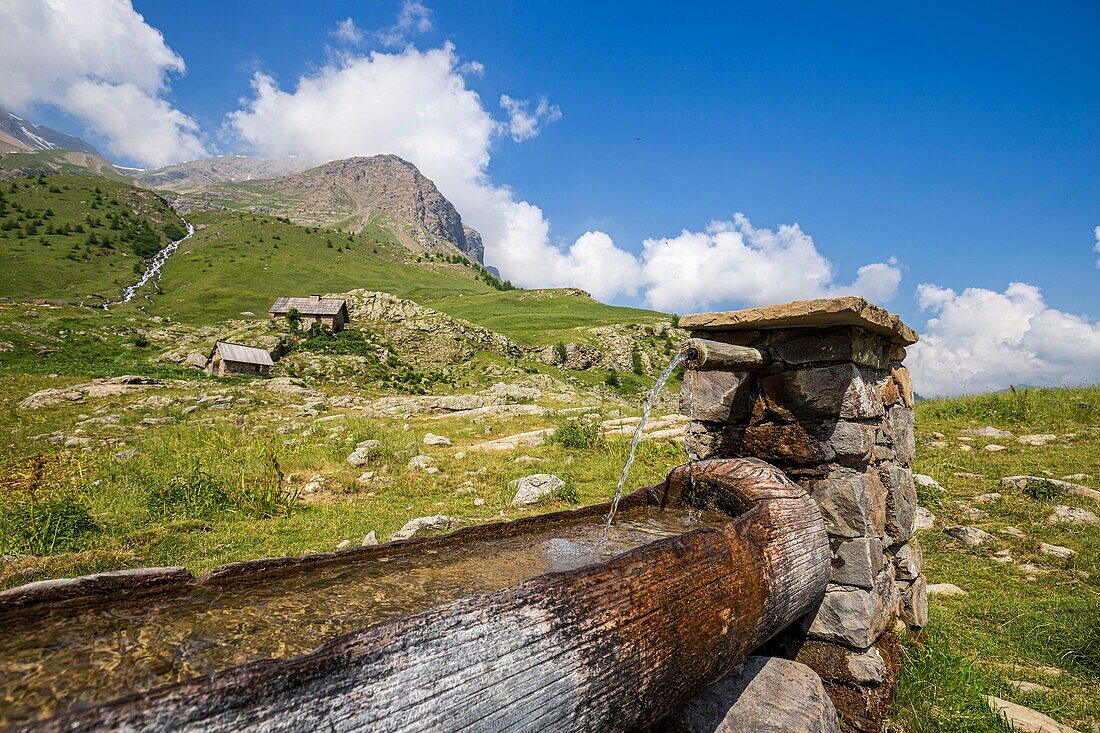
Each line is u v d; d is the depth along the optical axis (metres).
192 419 17.95
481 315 100.00
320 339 49.94
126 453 11.52
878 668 3.29
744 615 2.67
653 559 2.31
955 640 4.41
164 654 1.82
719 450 4.10
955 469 8.92
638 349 76.81
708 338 4.04
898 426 4.18
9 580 5.11
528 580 1.93
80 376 27.84
